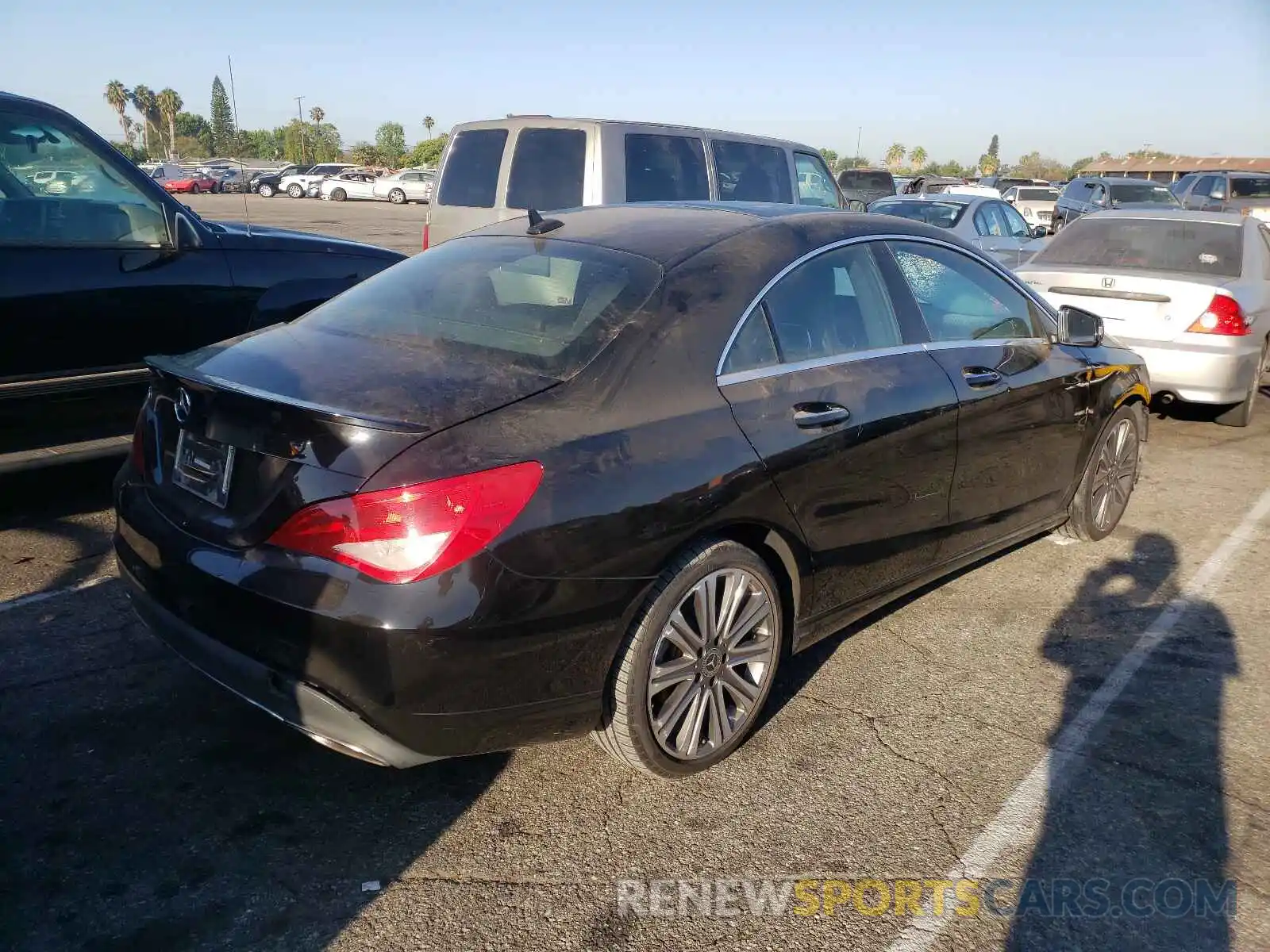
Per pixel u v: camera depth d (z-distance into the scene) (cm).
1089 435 485
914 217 1335
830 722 350
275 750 320
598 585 271
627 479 275
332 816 290
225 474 276
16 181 458
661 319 304
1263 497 619
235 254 515
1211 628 432
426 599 245
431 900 259
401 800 299
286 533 256
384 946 243
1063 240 836
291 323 353
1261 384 972
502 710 265
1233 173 2341
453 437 258
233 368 300
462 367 290
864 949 249
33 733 322
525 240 362
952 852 285
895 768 324
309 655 252
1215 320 710
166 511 293
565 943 246
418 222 3130
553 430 271
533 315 314
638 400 289
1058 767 327
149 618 297
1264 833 297
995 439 411
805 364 338
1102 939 255
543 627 263
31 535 483
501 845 281
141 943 240
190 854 271
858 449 341
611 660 283
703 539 298
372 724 253
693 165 818
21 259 448
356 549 246
